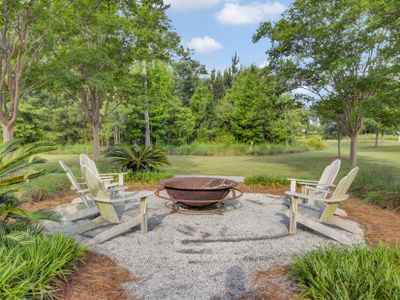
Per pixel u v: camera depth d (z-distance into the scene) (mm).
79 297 2109
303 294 2111
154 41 9789
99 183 3318
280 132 22109
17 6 5797
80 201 4738
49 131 22953
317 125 28953
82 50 7160
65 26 7172
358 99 8562
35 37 6910
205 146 19688
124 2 8648
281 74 9148
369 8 7004
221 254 3062
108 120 19531
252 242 3422
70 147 21203
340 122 9961
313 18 8344
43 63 7285
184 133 23234
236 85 25391
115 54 9227
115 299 2148
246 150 19234
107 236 3369
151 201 5555
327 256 2463
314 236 3643
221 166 12070
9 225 2762
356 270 2127
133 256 2998
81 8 7270
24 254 2236
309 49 8617
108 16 8039
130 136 21141
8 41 6402
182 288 2350
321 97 9555
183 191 4469
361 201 5551
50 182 5938
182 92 27656
